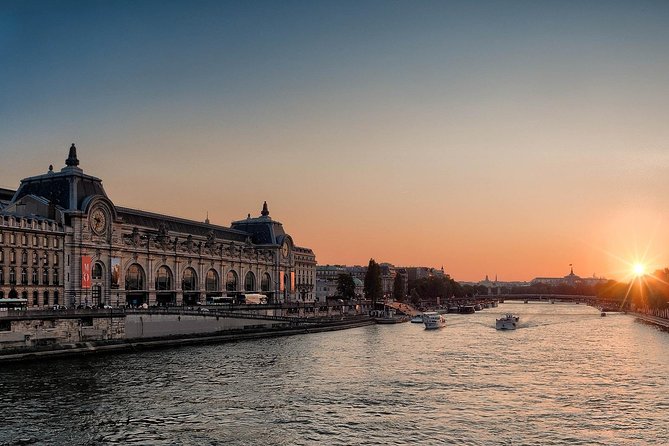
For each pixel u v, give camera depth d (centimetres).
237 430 6538
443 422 6950
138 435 6291
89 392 8069
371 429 6650
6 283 13362
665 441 6325
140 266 17425
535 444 6197
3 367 9931
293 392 8406
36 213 14850
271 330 17000
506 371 10388
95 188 16038
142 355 11844
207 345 14100
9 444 5919
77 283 14850
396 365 11000
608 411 7494
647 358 12188
